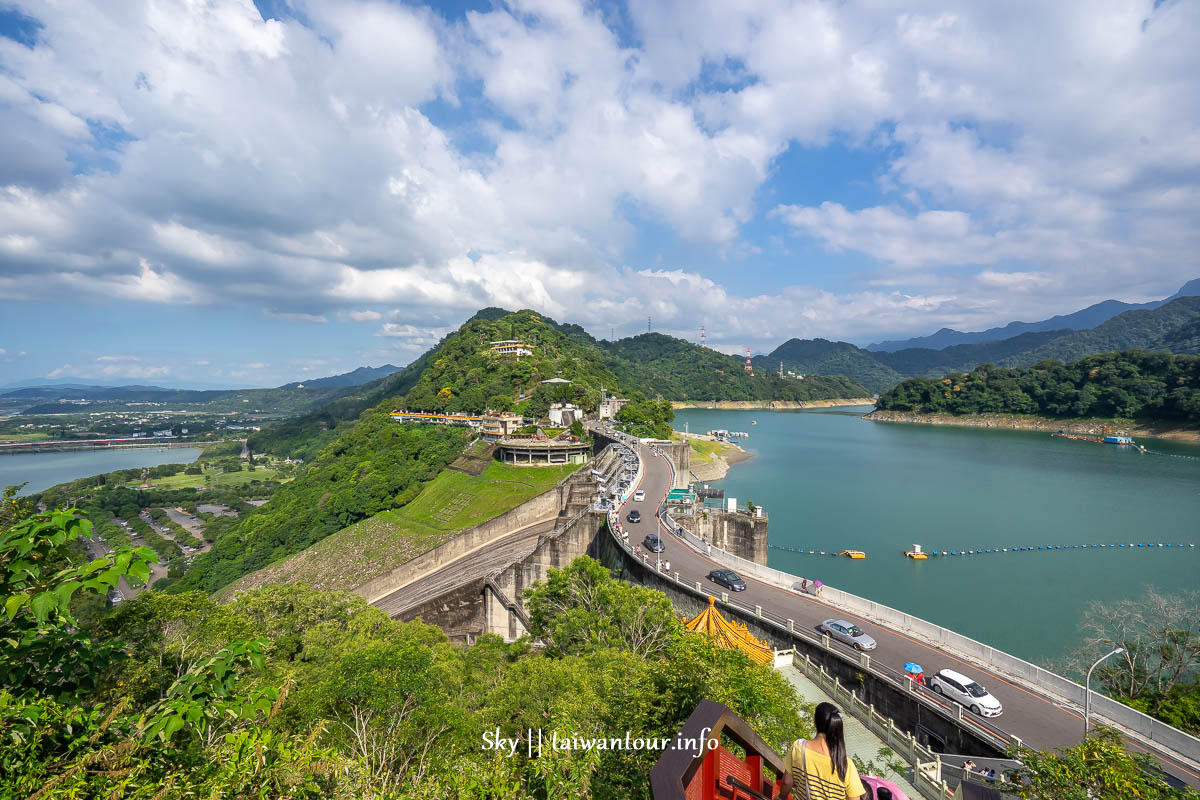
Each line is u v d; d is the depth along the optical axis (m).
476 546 102.06
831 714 7.26
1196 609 60.19
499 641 47.22
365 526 121.06
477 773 13.98
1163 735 29.19
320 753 11.65
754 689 18.09
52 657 9.32
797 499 124.19
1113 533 96.25
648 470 106.62
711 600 43.47
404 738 21.02
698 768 6.20
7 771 8.02
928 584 75.88
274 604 46.06
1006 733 30.27
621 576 65.38
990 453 188.62
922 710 32.84
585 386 195.12
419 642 38.34
